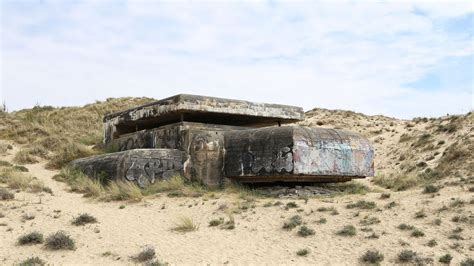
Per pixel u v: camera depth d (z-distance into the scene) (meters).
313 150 14.02
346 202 12.45
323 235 10.03
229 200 13.19
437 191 12.98
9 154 19.78
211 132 15.61
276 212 11.68
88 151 19.69
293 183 14.92
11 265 8.81
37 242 9.94
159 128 17.14
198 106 15.86
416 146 22.80
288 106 18.03
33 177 16.33
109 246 9.91
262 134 14.59
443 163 19.09
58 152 20.12
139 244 9.97
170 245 9.84
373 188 16.19
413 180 17.08
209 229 10.84
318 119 29.97
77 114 29.70
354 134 15.52
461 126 22.31
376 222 10.54
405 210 11.22
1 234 10.42
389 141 25.16
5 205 12.49
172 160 15.63
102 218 11.95
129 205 13.27
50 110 31.89
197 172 15.41
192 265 8.75
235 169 14.97
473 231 9.77
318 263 8.73
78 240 10.27
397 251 9.06
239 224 11.04
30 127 23.78
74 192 15.15
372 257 8.70
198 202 13.13
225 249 9.55
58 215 11.98
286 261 8.85
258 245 9.73
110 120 20.03
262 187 15.07
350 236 9.87
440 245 9.30
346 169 14.68
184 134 15.91
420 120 27.28
